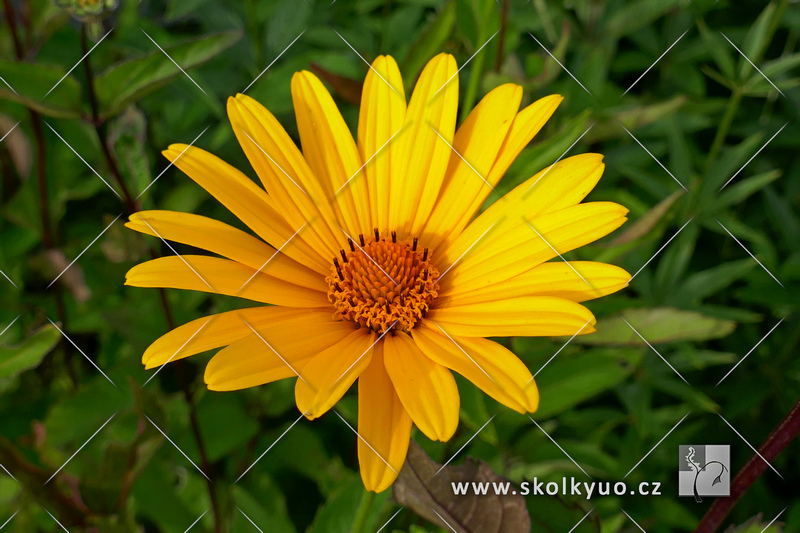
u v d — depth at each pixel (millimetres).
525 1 295
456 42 279
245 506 265
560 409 259
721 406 288
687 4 303
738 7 325
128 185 247
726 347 294
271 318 229
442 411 215
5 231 286
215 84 294
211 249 225
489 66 267
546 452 266
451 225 241
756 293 279
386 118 240
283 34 297
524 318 219
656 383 277
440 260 240
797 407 214
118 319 257
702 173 286
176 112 295
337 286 235
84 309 272
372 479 213
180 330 220
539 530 218
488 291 230
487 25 252
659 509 271
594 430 281
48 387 280
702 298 294
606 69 289
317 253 238
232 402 274
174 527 262
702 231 309
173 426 266
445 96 238
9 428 271
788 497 285
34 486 228
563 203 229
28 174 273
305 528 281
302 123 239
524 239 229
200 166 229
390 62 240
